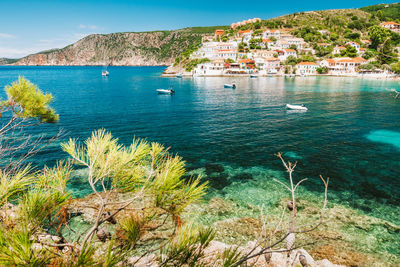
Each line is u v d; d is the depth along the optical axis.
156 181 2.41
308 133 33.78
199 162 23.72
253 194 17.62
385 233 13.56
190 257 2.31
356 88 86.12
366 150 26.78
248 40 181.00
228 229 13.66
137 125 38.78
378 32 158.00
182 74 155.00
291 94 74.00
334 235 13.35
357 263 11.54
